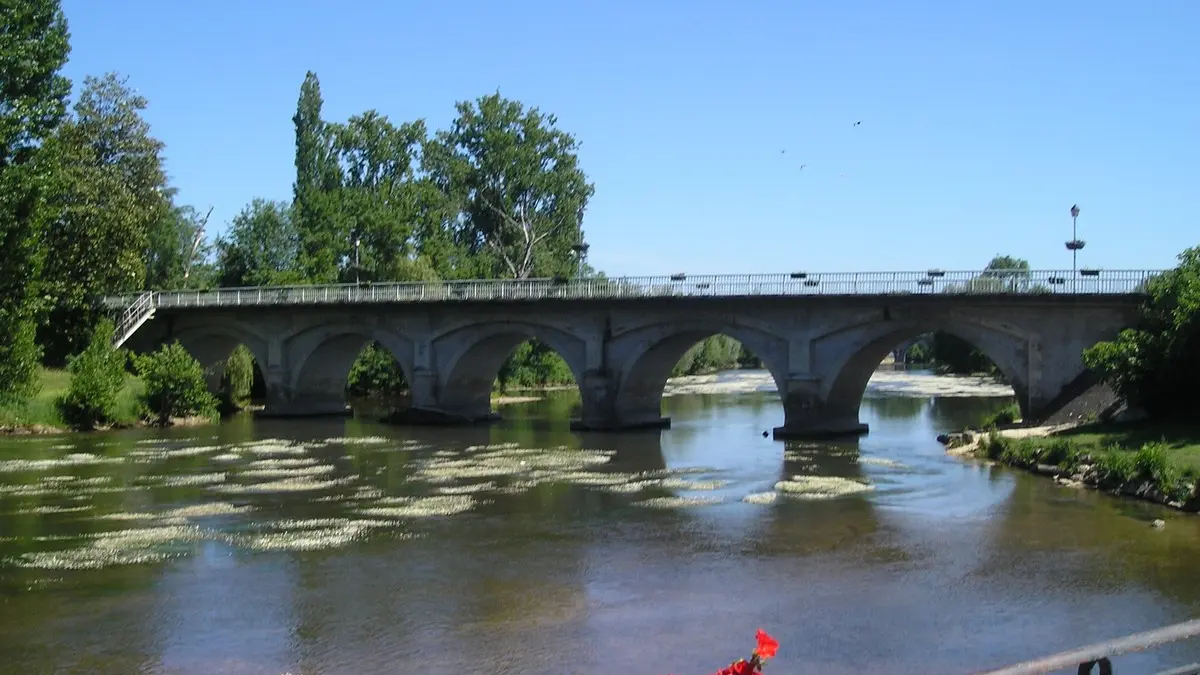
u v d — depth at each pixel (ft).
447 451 196.75
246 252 365.81
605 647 78.64
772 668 73.87
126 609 89.30
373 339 273.13
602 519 126.00
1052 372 181.98
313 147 386.11
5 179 205.36
